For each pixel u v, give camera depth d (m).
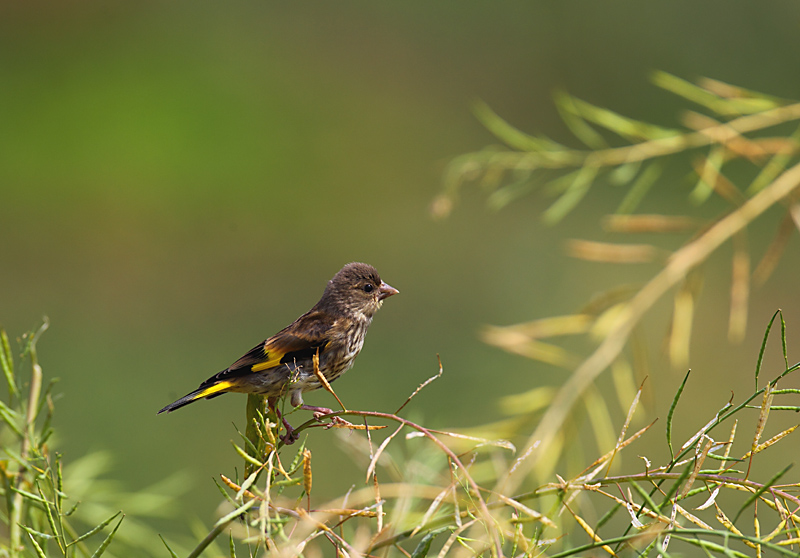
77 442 6.63
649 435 6.61
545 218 6.32
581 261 8.65
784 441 6.60
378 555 6.13
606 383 6.61
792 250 7.91
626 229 6.31
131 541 6.24
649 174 6.32
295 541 5.86
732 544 6.25
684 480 5.70
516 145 6.34
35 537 6.17
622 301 6.31
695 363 6.91
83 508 6.24
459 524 5.72
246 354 6.32
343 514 6.10
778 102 6.32
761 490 4.99
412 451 6.23
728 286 7.65
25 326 7.88
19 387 6.17
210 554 6.19
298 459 6.13
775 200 6.30
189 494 6.59
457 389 6.89
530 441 6.27
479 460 6.29
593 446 6.50
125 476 6.61
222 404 6.70
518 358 7.26
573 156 6.33
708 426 5.77
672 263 6.29
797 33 8.72
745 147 6.32
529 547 5.81
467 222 9.52
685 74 9.23
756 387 5.68
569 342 6.57
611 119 6.33
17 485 6.17
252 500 6.00
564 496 5.91
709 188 6.31
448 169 6.35
